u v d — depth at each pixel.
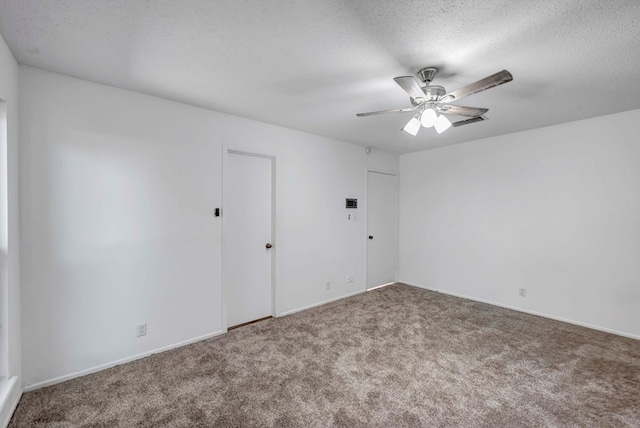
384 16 1.53
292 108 2.93
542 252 3.58
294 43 1.79
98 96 2.35
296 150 3.74
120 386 2.16
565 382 2.22
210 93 2.56
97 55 1.94
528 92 2.49
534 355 2.63
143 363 2.48
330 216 4.16
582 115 3.11
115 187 2.43
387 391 2.11
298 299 3.81
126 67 2.10
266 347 2.78
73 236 2.25
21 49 1.86
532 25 1.59
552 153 3.49
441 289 4.64
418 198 4.96
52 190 2.16
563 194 3.41
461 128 3.62
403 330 3.17
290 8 1.47
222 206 3.06
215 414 1.88
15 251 1.96
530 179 3.67
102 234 2.37
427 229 4.83
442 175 4.63
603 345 2.81
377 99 2.69
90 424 1.78
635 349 2.73
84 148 2.29
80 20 1.57
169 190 2.71
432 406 1.95
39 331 2.13
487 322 3.39
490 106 2.84
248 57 1.96
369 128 3.64
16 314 1.98
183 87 2.43
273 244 3.59
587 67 2.05
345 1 1.41
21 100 2.05
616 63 1.99
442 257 4.62
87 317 2.31
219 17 1.55
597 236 3.18
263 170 3.51
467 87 1.87
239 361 2.52
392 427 1.77
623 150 3.01
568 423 1.80
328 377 2.28
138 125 2.54
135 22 1.59
